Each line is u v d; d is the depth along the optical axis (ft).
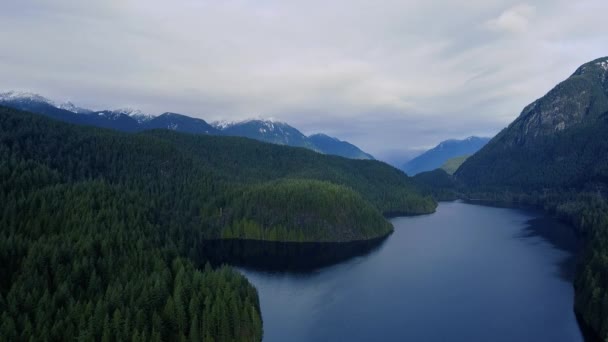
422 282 601.62
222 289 424.87
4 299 372.38
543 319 457.27
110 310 366.43
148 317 370.73
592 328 423.23
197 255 625.41
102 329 342.64
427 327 443.32
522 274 631.56
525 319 458.50
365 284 595.06
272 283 603.26
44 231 510.99
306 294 554.46
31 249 432.66
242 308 413.18
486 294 544.21
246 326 403.54
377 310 493.77
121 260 463.42
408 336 422.41
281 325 451.94
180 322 376.07
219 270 494.59
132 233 533.96
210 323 377.09
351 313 485.15
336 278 627.46
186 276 438.81
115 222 551.18
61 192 613.11
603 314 407.03
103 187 650.43
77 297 393.70
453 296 538.88
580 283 508.53
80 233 505.66
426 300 525.34
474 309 492.13
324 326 448.65
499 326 442.09
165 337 364.58
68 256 449.48
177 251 549.13
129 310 360.48
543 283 583.58
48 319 344.69
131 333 342.64
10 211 526.16
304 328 444.14
